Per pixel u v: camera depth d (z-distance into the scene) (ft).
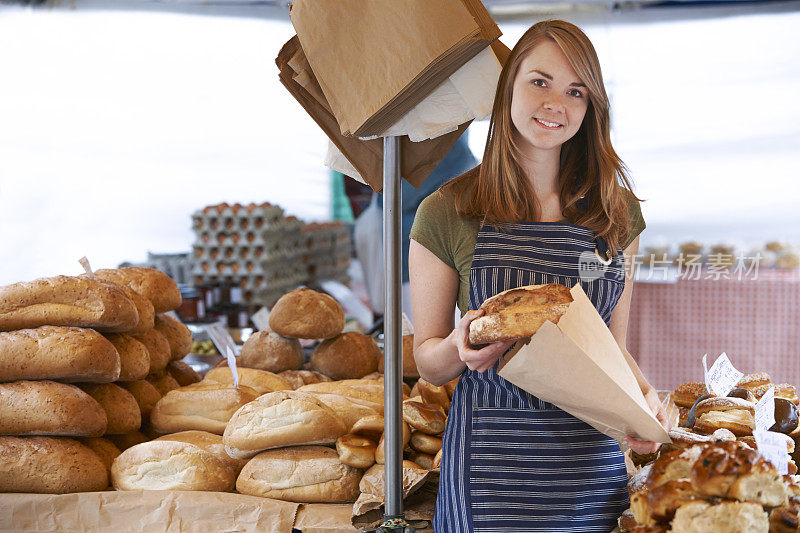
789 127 21.86
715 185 22.29
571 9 21.99
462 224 5.44
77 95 25.85
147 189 27.55
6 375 6.13
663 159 22.66
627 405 4.35
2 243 24.07
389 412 5.44
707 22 21.99
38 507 5.84
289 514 5.84
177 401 7.24
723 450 3.68
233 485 6.42
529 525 4.86
